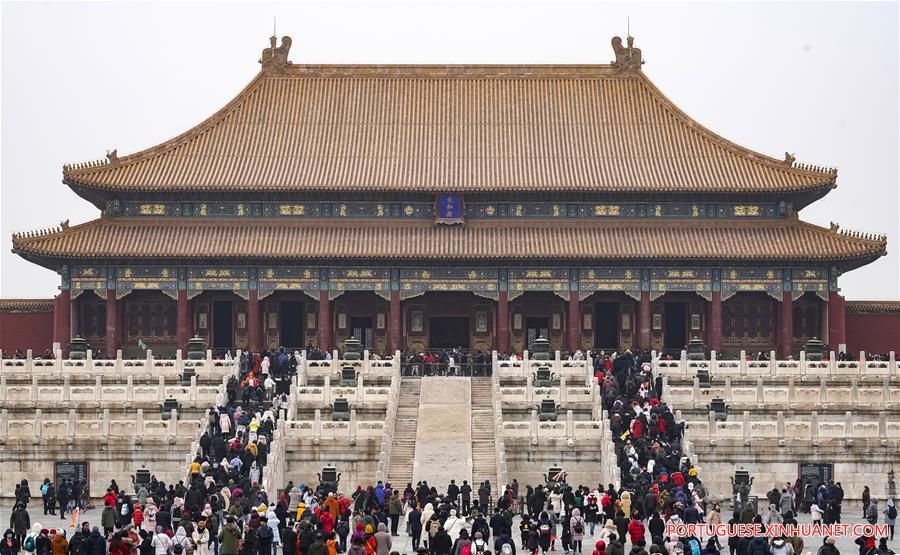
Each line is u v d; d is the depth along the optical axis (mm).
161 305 162625
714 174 164375
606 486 102625
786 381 125938
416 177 163875
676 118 172375
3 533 91188
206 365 124500
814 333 163250
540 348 127438
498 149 168500
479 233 162250
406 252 158500
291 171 164875
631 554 68625
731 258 158000
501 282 159875
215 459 102188
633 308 163375
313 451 106375
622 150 168375
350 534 91812
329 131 171125
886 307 163000
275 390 119938
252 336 159000
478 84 176625
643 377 121562
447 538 77500
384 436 105625
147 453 106750
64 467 106562
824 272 159625
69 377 124562
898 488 106625
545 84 176625
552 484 97250
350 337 164000
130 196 162750
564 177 164000
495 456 106688
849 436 106938
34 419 108188
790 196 163000
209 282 159500
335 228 162875
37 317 162625
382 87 176500
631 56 177250
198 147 168000
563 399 115062
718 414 113438
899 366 126375
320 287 159625
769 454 106688
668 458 102000
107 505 89688
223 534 77062
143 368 125062
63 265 158875
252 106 173625
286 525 83875
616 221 163500
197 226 162750
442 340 164625
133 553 75875
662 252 158500
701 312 162875
